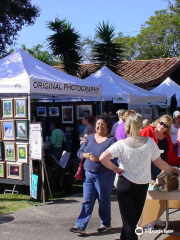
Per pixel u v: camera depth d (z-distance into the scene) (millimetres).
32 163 7395
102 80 12188
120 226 5812
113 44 16641
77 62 16703
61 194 8109
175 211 6449
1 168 7883
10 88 7621
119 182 4281
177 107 15477
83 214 5430
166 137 5645
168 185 4641
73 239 5254
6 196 7863
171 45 40438
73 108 10266
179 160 5820
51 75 8680
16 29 15414
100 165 5203
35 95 11195
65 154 8180
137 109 13125
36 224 5918
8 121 7742
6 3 14320
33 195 7312
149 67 20625
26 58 8953
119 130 6707
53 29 16406
